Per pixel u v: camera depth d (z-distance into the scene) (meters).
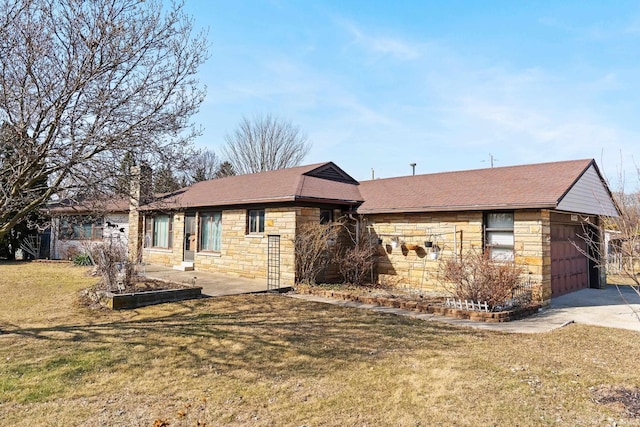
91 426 4.10
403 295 11.48
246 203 14.30
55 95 6.61
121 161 7.54
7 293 11.29
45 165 6.87
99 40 6.66
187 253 17.17
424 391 4.93
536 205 10.24
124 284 10.73
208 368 5.71
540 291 10.36
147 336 7.21
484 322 8.62
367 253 13.45
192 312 9.20
